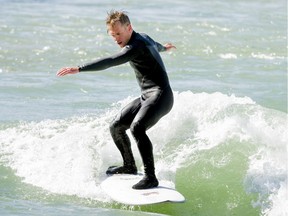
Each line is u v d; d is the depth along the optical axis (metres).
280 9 74.75
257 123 30.19
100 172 28.64
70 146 30.70
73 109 37.69
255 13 71.62
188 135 30.44
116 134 27.16
